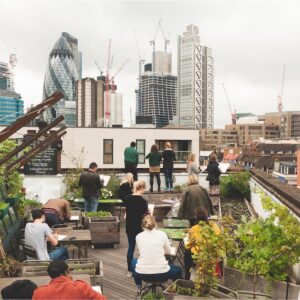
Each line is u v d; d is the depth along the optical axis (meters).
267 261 5.81
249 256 6.27
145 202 7.80
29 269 5.78
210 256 5.16
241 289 6.13
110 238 10.13
